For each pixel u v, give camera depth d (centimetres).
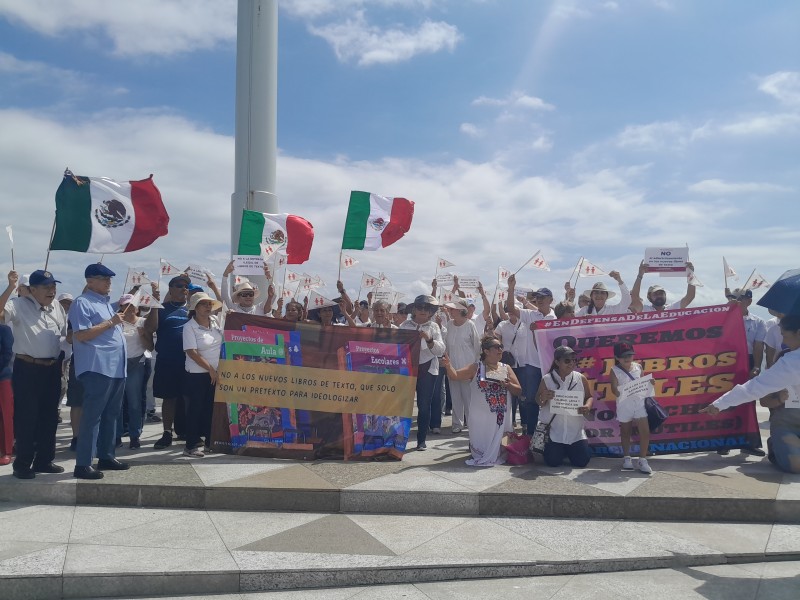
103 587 416
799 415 627
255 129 1013
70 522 519
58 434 855
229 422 714
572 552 464
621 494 552
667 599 402
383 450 703
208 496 560
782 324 547
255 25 1020
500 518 545
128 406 746
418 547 472
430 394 759
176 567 427
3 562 431
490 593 415
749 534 505
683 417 736
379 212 916
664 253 810
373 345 731
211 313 752
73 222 670
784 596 405
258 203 1009
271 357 725
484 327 1030
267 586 425
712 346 745
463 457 710
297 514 551
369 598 410
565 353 676
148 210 698
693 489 570
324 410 716
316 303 806
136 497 566
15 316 582
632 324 750
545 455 667
